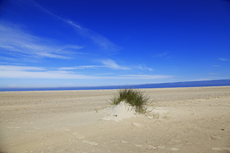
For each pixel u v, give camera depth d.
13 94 19.53
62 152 2.76
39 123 4.67
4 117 5.75
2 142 3.19
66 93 20.98
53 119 5.18
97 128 4.07
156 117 5.04
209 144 3.03
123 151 2.78
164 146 2.98
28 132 3.79
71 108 7.98
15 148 2.93
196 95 14.36
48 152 2.76
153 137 3.48
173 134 3.65
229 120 4.79
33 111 7.24
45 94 19.59
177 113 5.55
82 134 3.65
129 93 6.18
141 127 4.18
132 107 5.60
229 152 2.66
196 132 3.75
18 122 4.85
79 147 2.96
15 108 8.37
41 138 3.39
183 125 4.33
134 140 3.31
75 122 4.69
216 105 7.38
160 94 16.47
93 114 5.62
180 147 2.92
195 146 2.95
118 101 6.14
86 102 10.91
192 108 6.44
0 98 14.84
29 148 2.93
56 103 10.63
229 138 3.29
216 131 3.77
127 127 4.17
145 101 6.27
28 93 21.17
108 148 2.91
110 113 5.40
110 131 3.87
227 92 16.98
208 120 4.82
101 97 14.60
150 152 2.73
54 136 3.51
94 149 2.87
